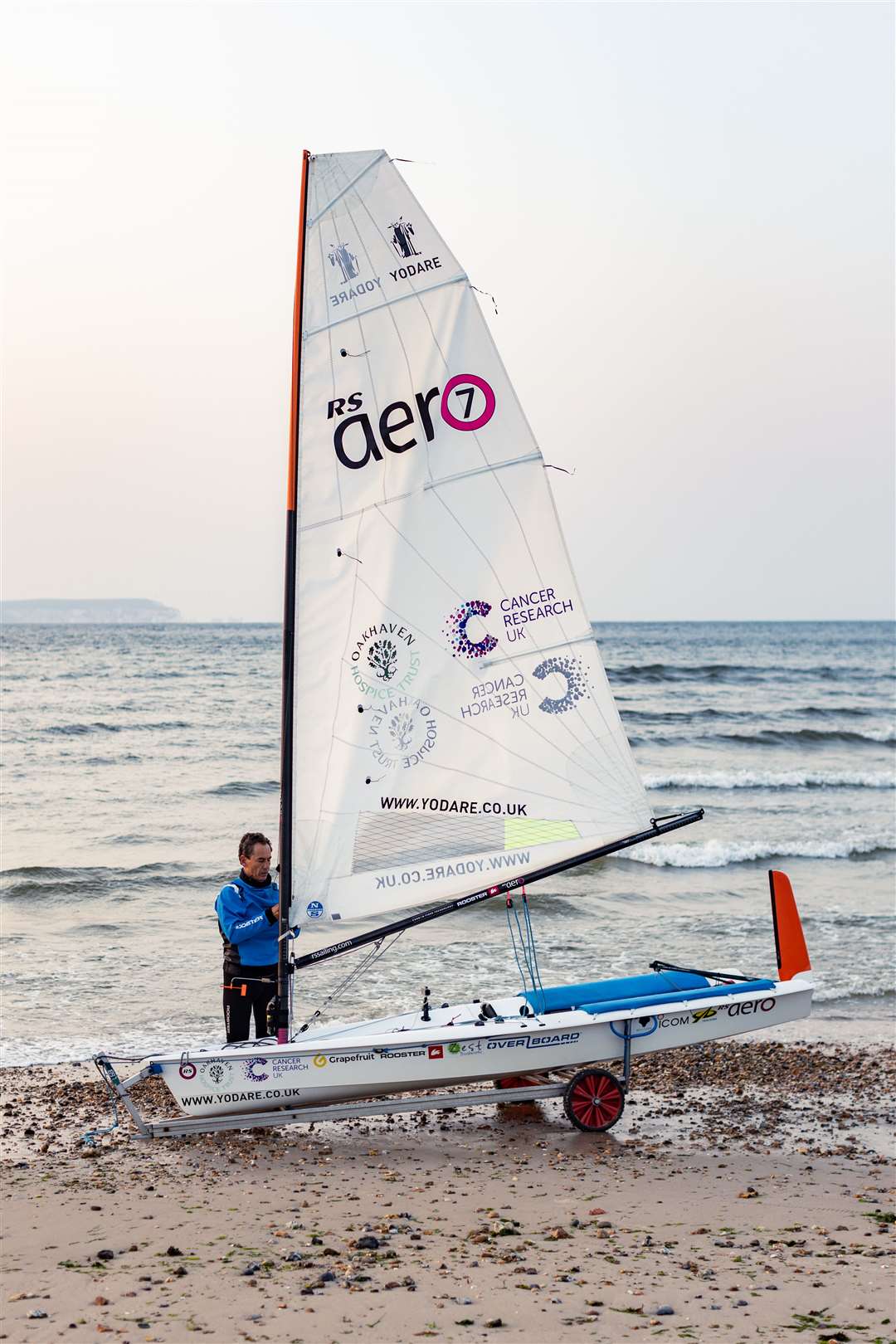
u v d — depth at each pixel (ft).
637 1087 35.81
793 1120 32.55
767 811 96.48
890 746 141.08
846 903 64.34
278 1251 20.99
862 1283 19.84
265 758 116.67
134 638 424.87
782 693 211.82
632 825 29.48
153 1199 24.11
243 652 303.27
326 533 27.68
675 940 55.06
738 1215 23.89
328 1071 27.73
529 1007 29.71
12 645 342.44
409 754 28.35
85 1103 32.99
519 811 28.96
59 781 102.42
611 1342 17.10
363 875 28.14
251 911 29.32
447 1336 17.22
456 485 28.43
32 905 60.80
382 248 27.68
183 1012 42.75
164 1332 17.12
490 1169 26.89
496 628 28.84
